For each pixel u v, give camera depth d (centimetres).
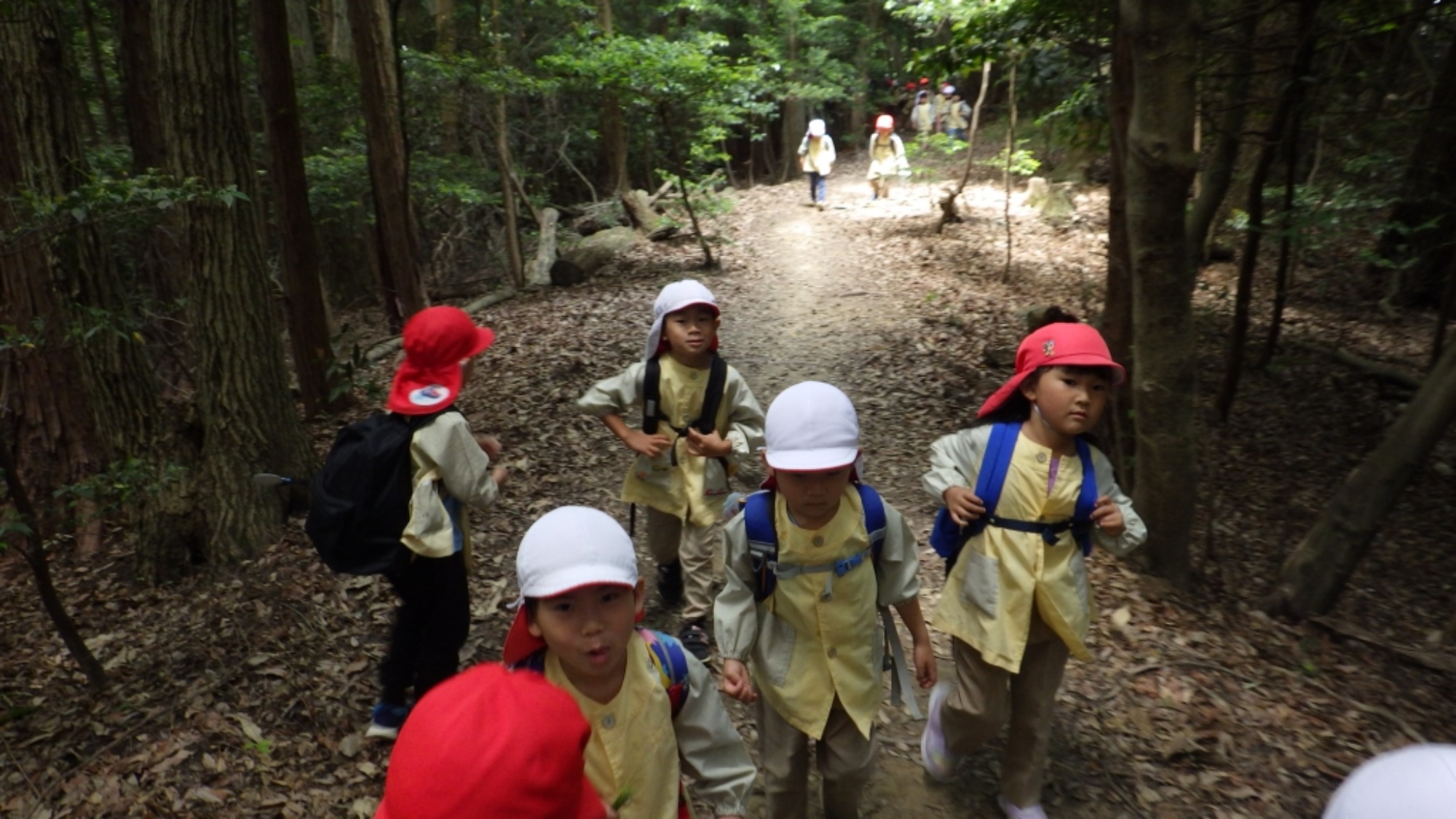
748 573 234
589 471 573
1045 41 752
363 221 1237
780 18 2158
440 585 292
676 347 346
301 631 378
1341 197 733
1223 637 394
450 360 293
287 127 646
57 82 453
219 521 446
